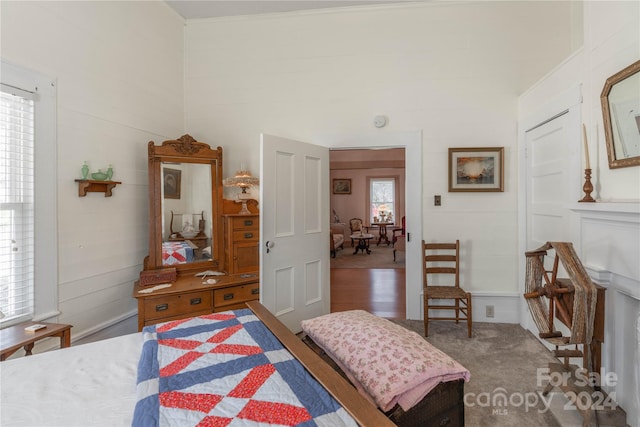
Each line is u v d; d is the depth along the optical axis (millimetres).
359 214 9234
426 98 3145
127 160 2639
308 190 3029
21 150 1882
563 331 2316
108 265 2463
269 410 865
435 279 3164
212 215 2986
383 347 1208
